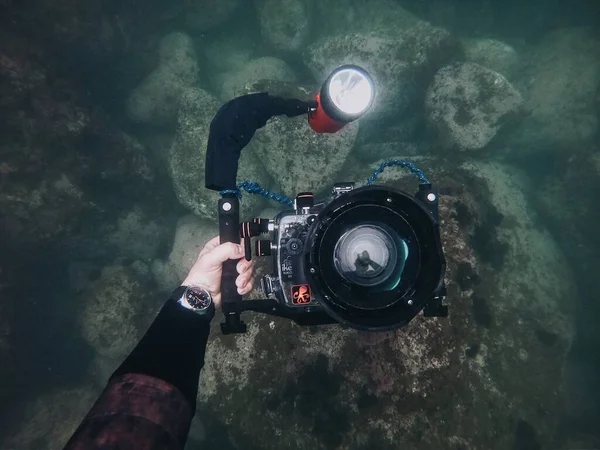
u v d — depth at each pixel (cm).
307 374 379
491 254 439
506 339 407
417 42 583
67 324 616
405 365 356
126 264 643
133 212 640
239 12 784
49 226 539
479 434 363
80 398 611
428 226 109
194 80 691
